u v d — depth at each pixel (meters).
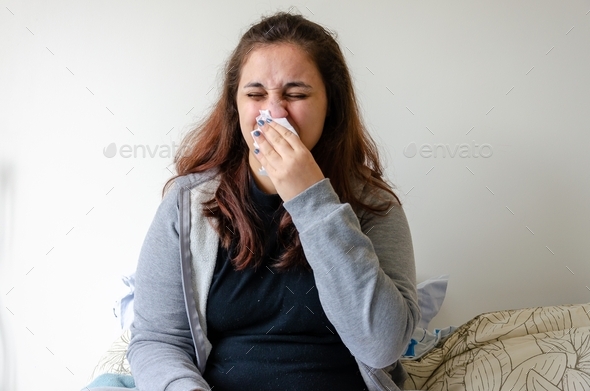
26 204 1.55
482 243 1.54
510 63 1.49
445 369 1.20
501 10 1.48
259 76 0.86
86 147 1.54
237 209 0.91
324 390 0.88
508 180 1.52
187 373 0.82
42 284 1.57
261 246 0.90
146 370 0.85
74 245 1.56
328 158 0.97
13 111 1.54
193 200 0.94
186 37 1.50
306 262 0.90
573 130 1.51
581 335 1.11
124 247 1.56
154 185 1.53
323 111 0.91
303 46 0.88
